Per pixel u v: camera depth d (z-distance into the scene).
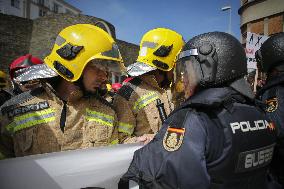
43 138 1.62
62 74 1.66
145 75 2.52
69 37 1.65
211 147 1.11
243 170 1.15
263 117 1.30
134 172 1.18
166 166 1.10
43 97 1.70
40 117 1.65
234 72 1.25
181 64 1.33
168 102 2.57
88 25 1.75
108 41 1.71
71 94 1.69
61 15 18.03
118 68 1.72
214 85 1.25
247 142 1.16
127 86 2.43
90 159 1.45
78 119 1.73
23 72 1.71
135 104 2.36
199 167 1.08
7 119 1.62
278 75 2.17
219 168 1.11
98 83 1.73
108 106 1.93
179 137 1.11
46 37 18.25
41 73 1.68
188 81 1.31
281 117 1.93
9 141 1.65
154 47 2.58
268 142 1.27
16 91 2.74
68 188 1.35
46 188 1.30
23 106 1.65
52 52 1.70
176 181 1.08
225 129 1.14
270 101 2.04
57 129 1.66
